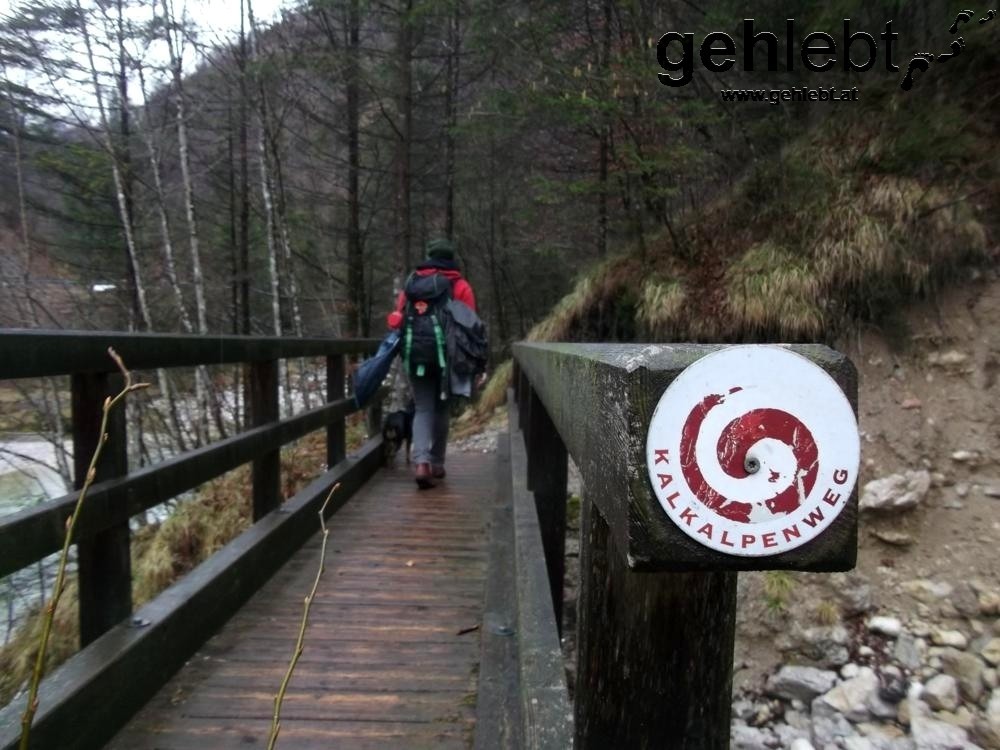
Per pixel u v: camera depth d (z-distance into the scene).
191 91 12.33
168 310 13.64
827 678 4.17
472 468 6.16
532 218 10.51
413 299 4.84
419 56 11.72
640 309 6.99
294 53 10.97
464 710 2.29
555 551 3.33
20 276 9.89
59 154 11.20
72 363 1.93
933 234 5.37
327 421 4.56
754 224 6.72
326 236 15.19
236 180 15.59
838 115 6.49
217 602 2.83
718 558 0.61
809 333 5.77
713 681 0.84
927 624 4.38
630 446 0.61
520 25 7.30
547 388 1.83
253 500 3.62
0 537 1.65
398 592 3.28
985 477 4.77
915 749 3.68
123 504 2.20
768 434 0.61
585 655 0.90
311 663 2.58
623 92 6.24
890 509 4.83
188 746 2.06
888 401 5.30
